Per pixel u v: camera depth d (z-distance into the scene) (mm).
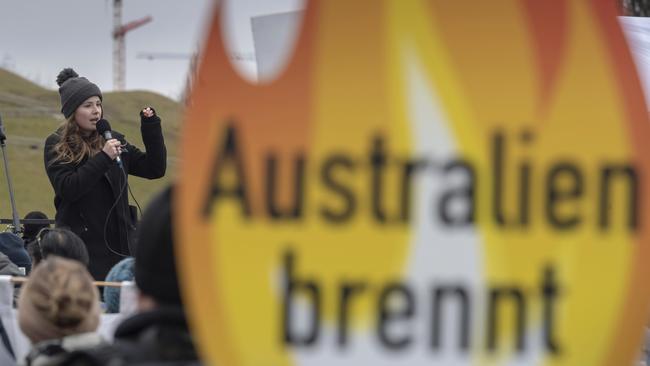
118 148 16516
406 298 5211
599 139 5262
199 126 5223
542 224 5234
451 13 5230
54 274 8336
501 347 5230
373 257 5207
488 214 5215
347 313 5215
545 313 5238
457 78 5223
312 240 5215
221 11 5227
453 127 5211
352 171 5207
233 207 5223
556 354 5246
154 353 6668
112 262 16938
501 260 5219
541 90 5246
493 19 5246
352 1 5227
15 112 63344
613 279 5262
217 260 5227
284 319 5227
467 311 5215
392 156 5203
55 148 16750
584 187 5246
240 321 5227
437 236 5199
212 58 5223
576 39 5266
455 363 5223
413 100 5211
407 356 5215
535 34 5254
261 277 5223
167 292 6773
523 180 5223
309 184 5215
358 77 5219
